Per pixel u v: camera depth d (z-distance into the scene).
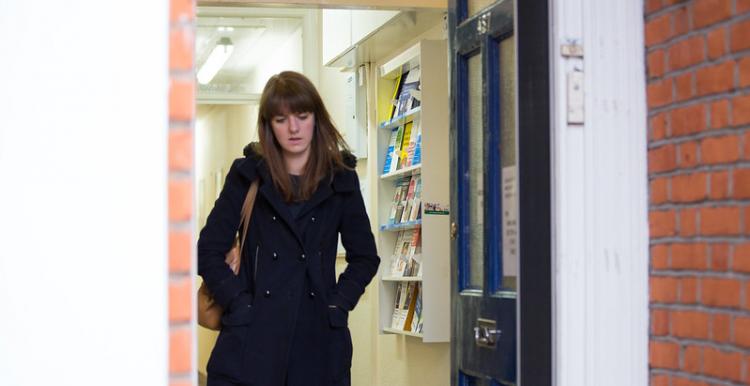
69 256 1.82
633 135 2.78
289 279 3.63
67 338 1.81
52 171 1.82
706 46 2.54
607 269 2.76
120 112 1.85
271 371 3.58
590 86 2.78
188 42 1.93
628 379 2.75
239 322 3.58
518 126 2.88
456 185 3.37
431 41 5.41
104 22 1.85
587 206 2.76
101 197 1.83
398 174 5.95
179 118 1.92
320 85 8.68
